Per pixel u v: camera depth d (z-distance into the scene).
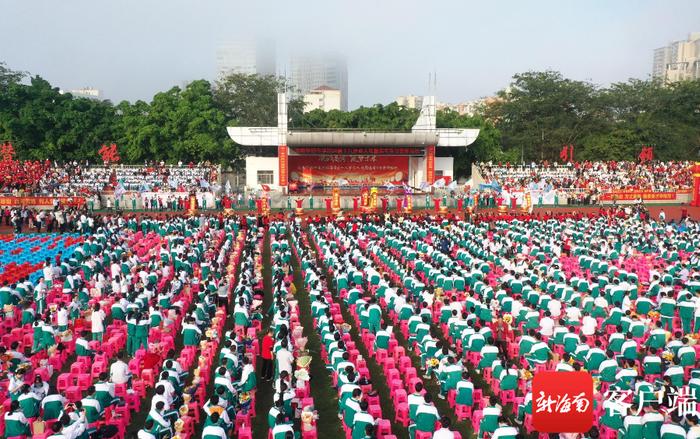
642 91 96.12
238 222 45.12
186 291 26.31
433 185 62.81
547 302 23.09
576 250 34.09
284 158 64.44
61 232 45.22
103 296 26.14
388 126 78.31
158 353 19.41
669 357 17.58
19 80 86.25
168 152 71.69
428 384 18.77
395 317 24.05
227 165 73.88
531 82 93.25
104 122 75.94
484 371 18.86
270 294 28.61
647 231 39.31
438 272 26.77
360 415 13.49
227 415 14.39
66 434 12.83
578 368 16.11
